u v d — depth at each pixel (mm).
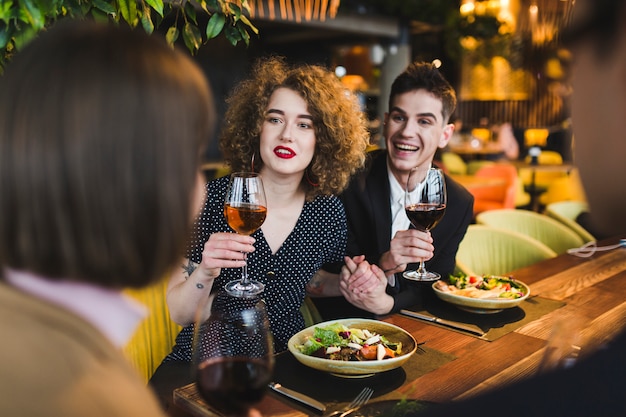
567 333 906
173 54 534
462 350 1466
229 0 1666
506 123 8648
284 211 1900
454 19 6465
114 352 482
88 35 496
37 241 471
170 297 1623
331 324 1507
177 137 505
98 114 465
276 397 1199
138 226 492
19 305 467
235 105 1957
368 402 1182
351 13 5875
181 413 1212
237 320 945
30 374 430
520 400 293
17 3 1218
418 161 2186
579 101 314
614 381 292
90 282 507
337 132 1838
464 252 2828
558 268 2273
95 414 423
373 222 2227
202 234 1793
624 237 2670
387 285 2002
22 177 461
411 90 2133
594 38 299
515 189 5332
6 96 472
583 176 318
